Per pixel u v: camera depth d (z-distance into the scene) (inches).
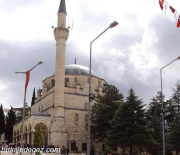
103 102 2418.8
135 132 1769.2
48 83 2967.5
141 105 1849.2
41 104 2847.0
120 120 1838.1
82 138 2541.8
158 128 2096.5
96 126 2359.7
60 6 2615.7
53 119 2385.6
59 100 2406.5
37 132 2133.4
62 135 2314.2
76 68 2903.5
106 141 1867.6
